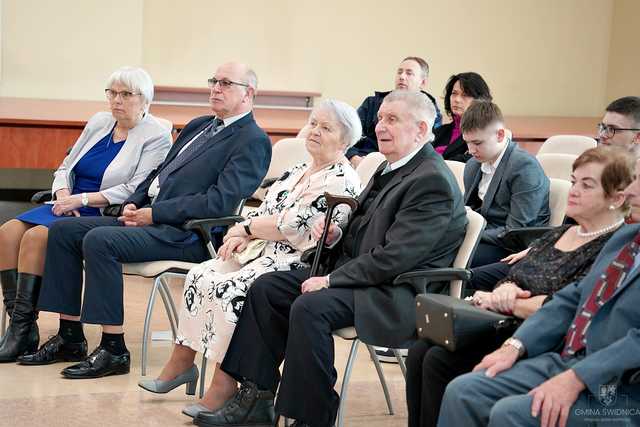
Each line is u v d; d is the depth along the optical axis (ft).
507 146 17.22
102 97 34.14
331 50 40.42
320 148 14.75
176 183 16.97
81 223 16.52
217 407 13.98
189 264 16.43
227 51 38.88
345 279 13.15
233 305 13.89
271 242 14.94
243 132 16.90
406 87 25.35
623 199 10.87
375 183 14.11
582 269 11.05
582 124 39.68
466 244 13.47
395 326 13.01
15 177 33.47
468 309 11.05
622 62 44.01
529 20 43.24
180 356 14.85
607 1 44.34
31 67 33.32
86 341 17.03
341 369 16.98
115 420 14.06
